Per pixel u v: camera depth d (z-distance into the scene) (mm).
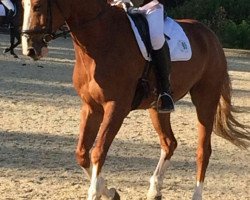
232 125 7473
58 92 14664
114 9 6305
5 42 28234
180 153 9359
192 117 12664
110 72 5949
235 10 39188
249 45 36219
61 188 7152
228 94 7414
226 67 7488
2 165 8023
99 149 5730
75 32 5988
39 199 6695
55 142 9531
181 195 7172
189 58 6949
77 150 6141
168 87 6570
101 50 6000
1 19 20906
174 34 6945
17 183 7266
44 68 19438
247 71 24141
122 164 8430
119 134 10438
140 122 11680
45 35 5742
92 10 6000
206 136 7043
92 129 6152
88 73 6008
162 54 6457
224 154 9523
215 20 37219
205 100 7195
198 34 7332
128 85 6062
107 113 5887
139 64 6258
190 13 37938
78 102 13445
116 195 6379
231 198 7164
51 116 11695
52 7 5758
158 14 6547
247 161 9148
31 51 5688
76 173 7824
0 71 18016
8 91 14391
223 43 36469
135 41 6250
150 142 9945
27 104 12836
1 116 11414
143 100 6492
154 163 8578
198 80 7199
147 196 6930
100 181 5715
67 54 24797
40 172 7785
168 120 7113
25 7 5750
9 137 9719
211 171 8422
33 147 9125
